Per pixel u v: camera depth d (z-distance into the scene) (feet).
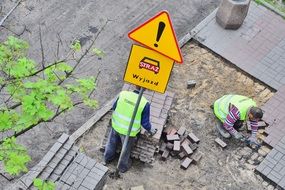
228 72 40.24
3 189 32.04
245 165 34.58
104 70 39.40
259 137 36.06
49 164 30.01
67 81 37.76
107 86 38.50
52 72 23.02
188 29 43.11
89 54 39.96
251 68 40.40
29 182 29.07
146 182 32.96
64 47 40.37
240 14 41.19
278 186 33.73
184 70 39.73
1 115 21.35
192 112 37.04
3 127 21.27
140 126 31.50
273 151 35.09
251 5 44.42
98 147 34.35
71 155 30.81
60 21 42.14
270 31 42.98
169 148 34.22
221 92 38.78
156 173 33.42
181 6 44.52
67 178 29.73
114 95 38.06
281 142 35.70
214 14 43.42
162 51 24.70
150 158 33.37
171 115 36.55
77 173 30.04
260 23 43.34
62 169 30.12
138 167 33.53
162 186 32.94
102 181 30.83
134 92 31.32
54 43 40.55
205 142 35.45
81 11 42.98
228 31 42.45
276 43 42.29
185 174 33.65
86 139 34.71
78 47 26.61
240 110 33.47
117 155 33.76
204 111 37.27
